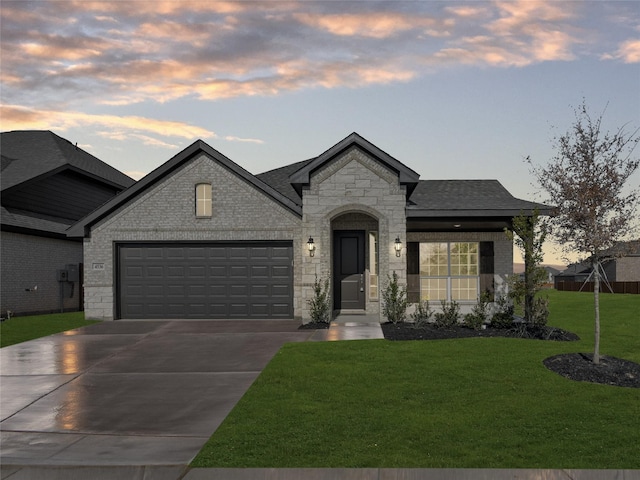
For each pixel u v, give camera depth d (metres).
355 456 6.74
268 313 19.28
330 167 17.86
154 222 19.48
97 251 19.53
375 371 10.75
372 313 19.75
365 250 19.91
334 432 7.56
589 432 7.50
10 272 21.59
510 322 15.95
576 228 11.99
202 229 19.38
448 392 9.35
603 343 13.45
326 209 17.84
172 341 14.70
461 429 7.62
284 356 12.21
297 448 6.99
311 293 17.77
